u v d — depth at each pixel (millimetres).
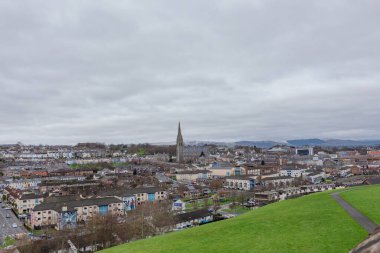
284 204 76750
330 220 53875
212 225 61875
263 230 52156
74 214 185125
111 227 137000
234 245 46062
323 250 41094
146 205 185750
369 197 71750
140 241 56562
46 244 128750
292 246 43250
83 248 128875
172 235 58125
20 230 177750
